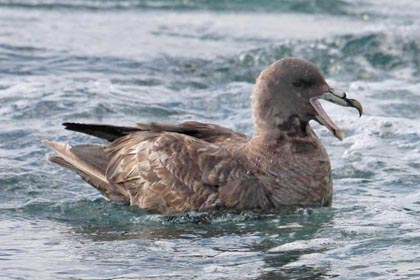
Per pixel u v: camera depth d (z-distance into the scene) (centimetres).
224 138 1507
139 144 1500
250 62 2291
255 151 1458
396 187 1598
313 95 1451
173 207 1459
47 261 1304
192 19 2747
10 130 1808
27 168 1652
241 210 1440
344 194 1565
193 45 2438
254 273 1255
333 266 1275
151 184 1472
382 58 2341
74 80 2114
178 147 1466
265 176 1444
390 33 2431
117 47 2397
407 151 1758
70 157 1548
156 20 2720
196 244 1359
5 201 1541
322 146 1477
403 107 2011
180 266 1281
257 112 1467
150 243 1367
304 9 2864
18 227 1441
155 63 2269
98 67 2227
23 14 2719
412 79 2241
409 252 1318
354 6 2889
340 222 1433
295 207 1448
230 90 2102
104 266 1284
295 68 1455
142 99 2008
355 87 2144
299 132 1461
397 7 2892
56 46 2378
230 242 1364
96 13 2784
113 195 1523
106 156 1534
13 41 2397
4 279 1242
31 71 2178
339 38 2400
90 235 1405
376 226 1415
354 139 1820
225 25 2673
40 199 1543
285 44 2366
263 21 2727
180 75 2208
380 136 1833
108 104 1950
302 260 1297
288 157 1448
